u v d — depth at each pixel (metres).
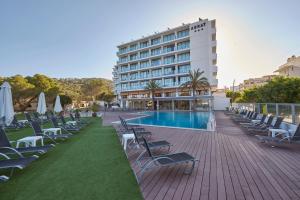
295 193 3.42
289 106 9.76
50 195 3.56
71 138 9.70
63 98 41.69
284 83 16.31
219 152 6.39
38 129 8.59
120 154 6.46
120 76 56.97
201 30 42.03
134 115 28.47
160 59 49.34
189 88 40.16
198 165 5.08
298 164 5.02
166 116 27.30
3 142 5.73
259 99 19.03
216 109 41.03
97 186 3.91
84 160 5.82
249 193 3.44
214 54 42.19
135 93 53.31
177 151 6.68
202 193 3.48
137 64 52.69
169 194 3.47
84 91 76.62
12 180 4.36
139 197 3.38
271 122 10.14
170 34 47.62
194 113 31.97
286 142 7.64
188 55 44.19
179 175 4.39
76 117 17.19
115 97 67.31
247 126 10.38
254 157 5.71
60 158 6.10
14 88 36.69
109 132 11.56
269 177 4.18
